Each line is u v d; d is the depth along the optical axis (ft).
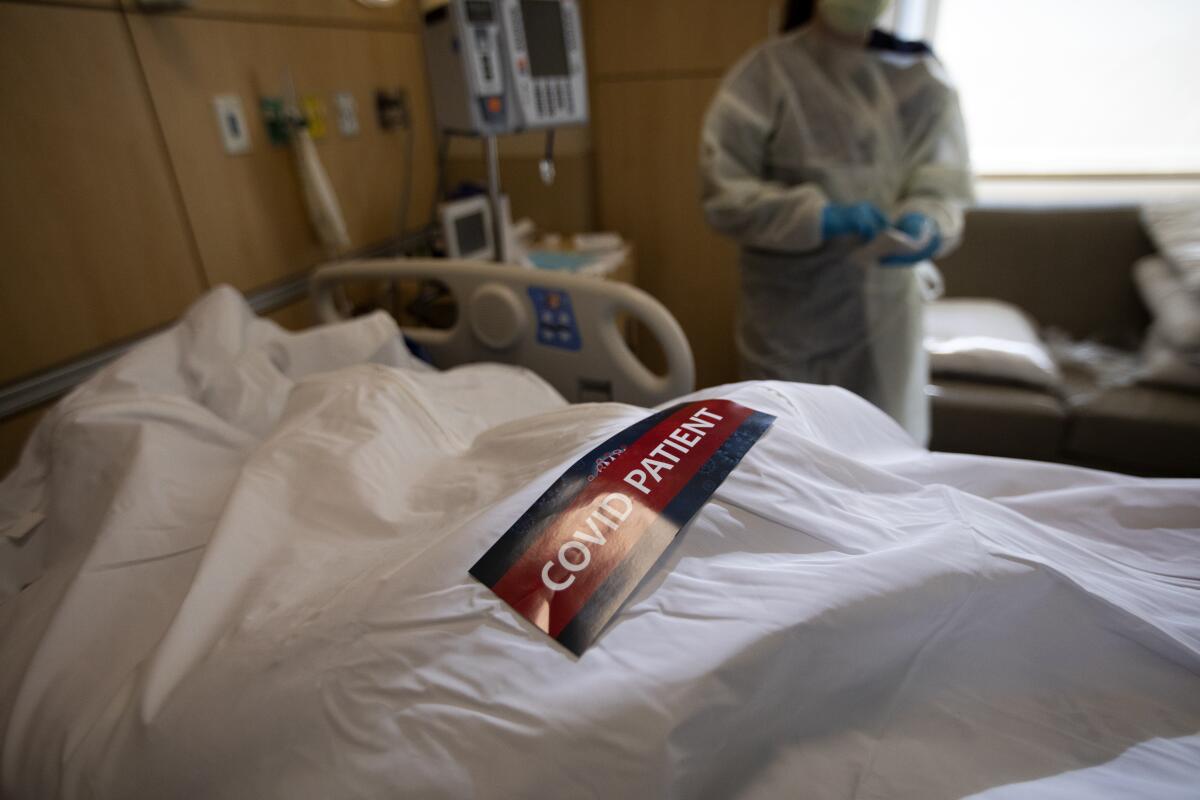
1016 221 7.14
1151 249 6.86
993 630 1.69
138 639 1.82
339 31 5.79
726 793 1.40
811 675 1.45
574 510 1.72
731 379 8.67
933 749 1.49
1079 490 2.16
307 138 5.17
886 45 4.78
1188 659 1.58
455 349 4.25
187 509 2.25
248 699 1.44
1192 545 1.95
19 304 3.58
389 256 6.73
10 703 1.66
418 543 1.80
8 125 3.47
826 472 1.94
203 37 4.52
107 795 1.42
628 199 8.06
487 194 6.45
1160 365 5.87
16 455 3.60
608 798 1.24
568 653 1.43
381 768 1.30
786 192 4.51
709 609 1.48
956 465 2.34
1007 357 6.06
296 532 1.99
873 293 4.94
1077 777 1.41
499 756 1.28
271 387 3.03
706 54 7.09
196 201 4.57
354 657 1.46
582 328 3.74
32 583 2.23
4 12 3.41
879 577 1.52
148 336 4.30
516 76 5.11
